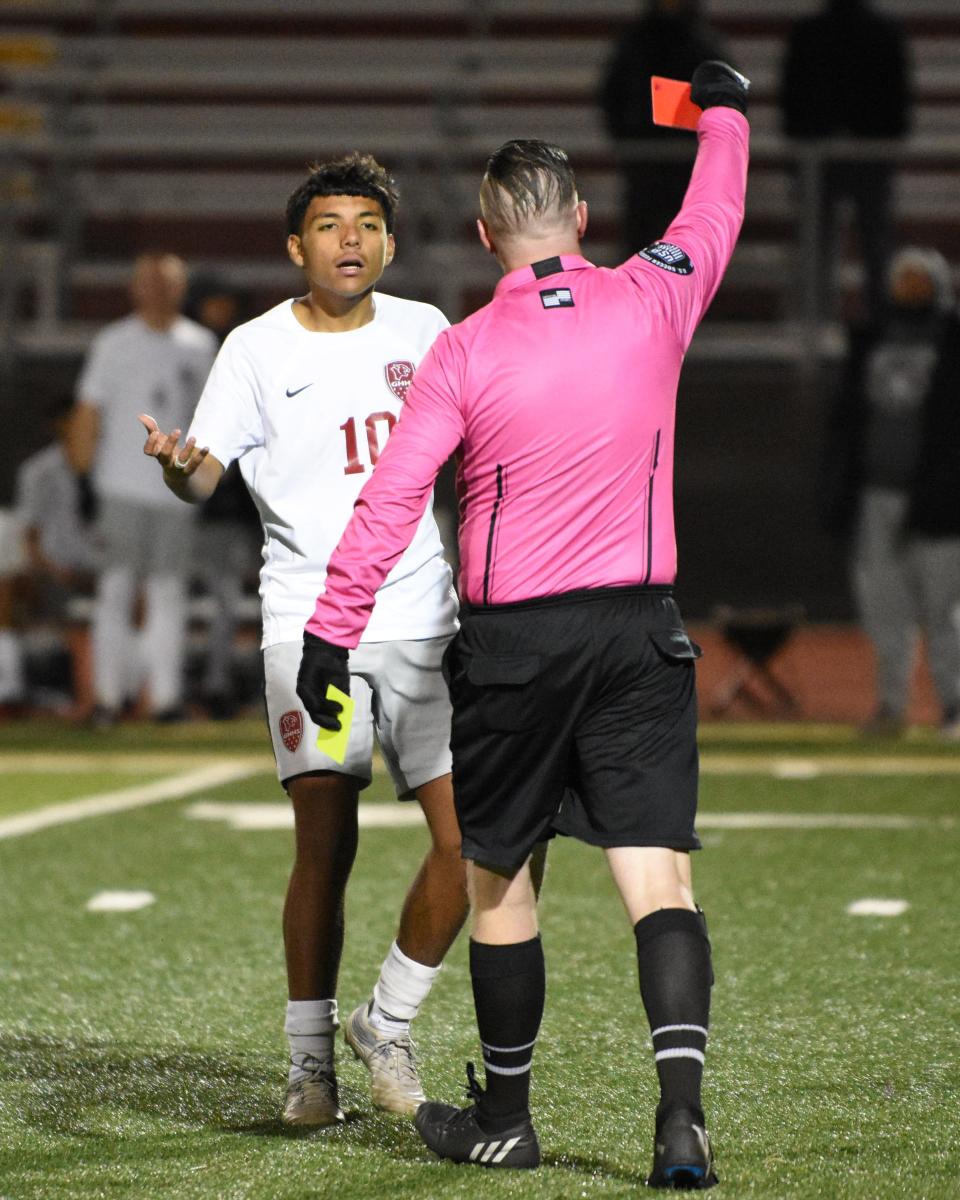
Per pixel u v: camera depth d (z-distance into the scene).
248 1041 15.51
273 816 27.64
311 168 13.68
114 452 38.25
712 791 30.05
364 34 69.12
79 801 29.44
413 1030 15.82
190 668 44.34
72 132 61.34
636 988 17.09
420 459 11.59
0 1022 16.14
